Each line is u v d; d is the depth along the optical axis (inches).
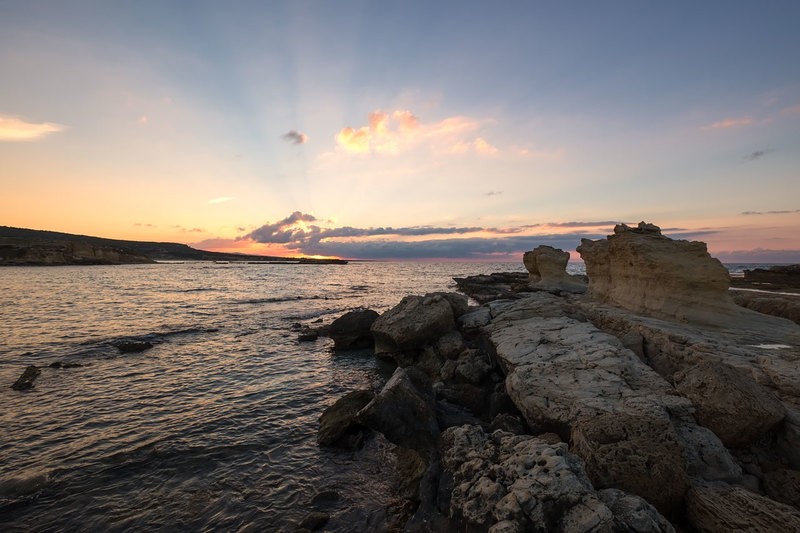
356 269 7381.9
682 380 417.7
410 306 887.7
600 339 554.6
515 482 266.8
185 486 396.2
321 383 727.7
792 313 727.7
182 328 1187.3
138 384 684.7
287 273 5128.0
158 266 6432.1
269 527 340.8
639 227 796.6
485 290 2329.0
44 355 848.9
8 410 556.7
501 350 573.3
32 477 394.3
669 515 283.1
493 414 517.3
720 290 649.0
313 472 429.7
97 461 431.8
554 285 1849.2
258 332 1175.0
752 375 417.7
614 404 390.6
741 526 249.6
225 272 5002.5
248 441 492.4
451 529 278.2
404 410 452.4
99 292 2181.3
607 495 262.7
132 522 341.1
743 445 350.9
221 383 706.8
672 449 295.4
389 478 420.2
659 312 665.6
